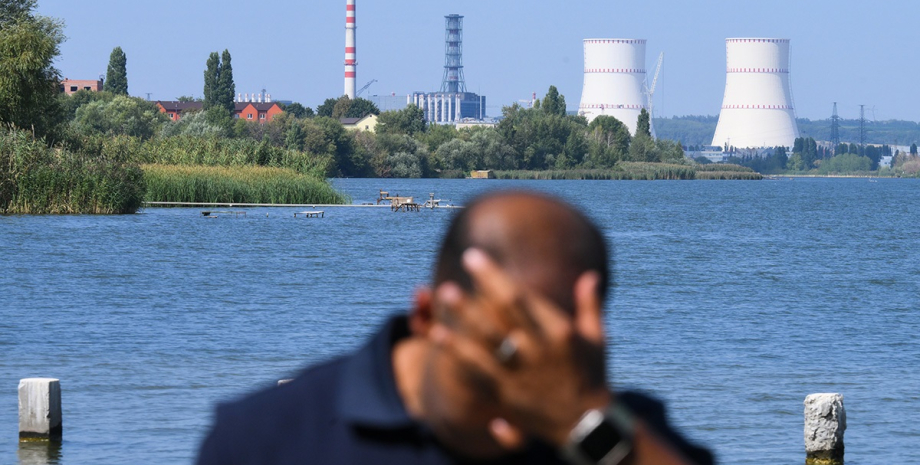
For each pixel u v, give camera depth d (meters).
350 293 95.94
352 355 6.32
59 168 180.12
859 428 43.31
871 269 133.50
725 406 47.25
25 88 195.12
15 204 175.12
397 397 5.64
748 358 62.28
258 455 6.16
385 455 5.59
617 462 4.73
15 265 111.88
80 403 44.72
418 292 5.30
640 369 57.56
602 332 4.87
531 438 4.99
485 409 4.90
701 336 71.75
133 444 37.62
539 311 4.70
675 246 169.38
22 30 192.75
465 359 4.79
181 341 64.56
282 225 187.75
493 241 4.97
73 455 35.97
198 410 43.66
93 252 128.38
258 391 6.50
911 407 47.59
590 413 4.74
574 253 4.97
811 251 163.25
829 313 87.19
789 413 45.84
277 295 93.12
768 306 91.56
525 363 4.68
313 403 6.11
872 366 59.84
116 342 63.59
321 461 5.88
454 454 5.41
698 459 6.34
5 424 40.09
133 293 91.62
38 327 69.56
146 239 148.88
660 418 6.39
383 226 193.50
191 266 117.69
